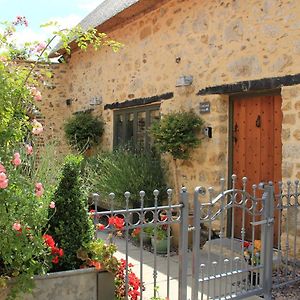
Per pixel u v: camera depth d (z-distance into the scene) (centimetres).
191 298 360
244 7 592
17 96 314
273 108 577
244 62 590
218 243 577
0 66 302
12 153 305
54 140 946
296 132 514
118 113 946
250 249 444
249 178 611
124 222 328
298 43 516
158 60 782
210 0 652
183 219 350
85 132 1027
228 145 640
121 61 917
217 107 636
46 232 308
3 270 283
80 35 387
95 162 874
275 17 546
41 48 336
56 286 291
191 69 692
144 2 757
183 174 706
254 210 407
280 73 538
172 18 741
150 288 432
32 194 296
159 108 791
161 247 571
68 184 321
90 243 311
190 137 650
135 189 691
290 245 501
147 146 827
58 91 1232
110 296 309
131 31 873
